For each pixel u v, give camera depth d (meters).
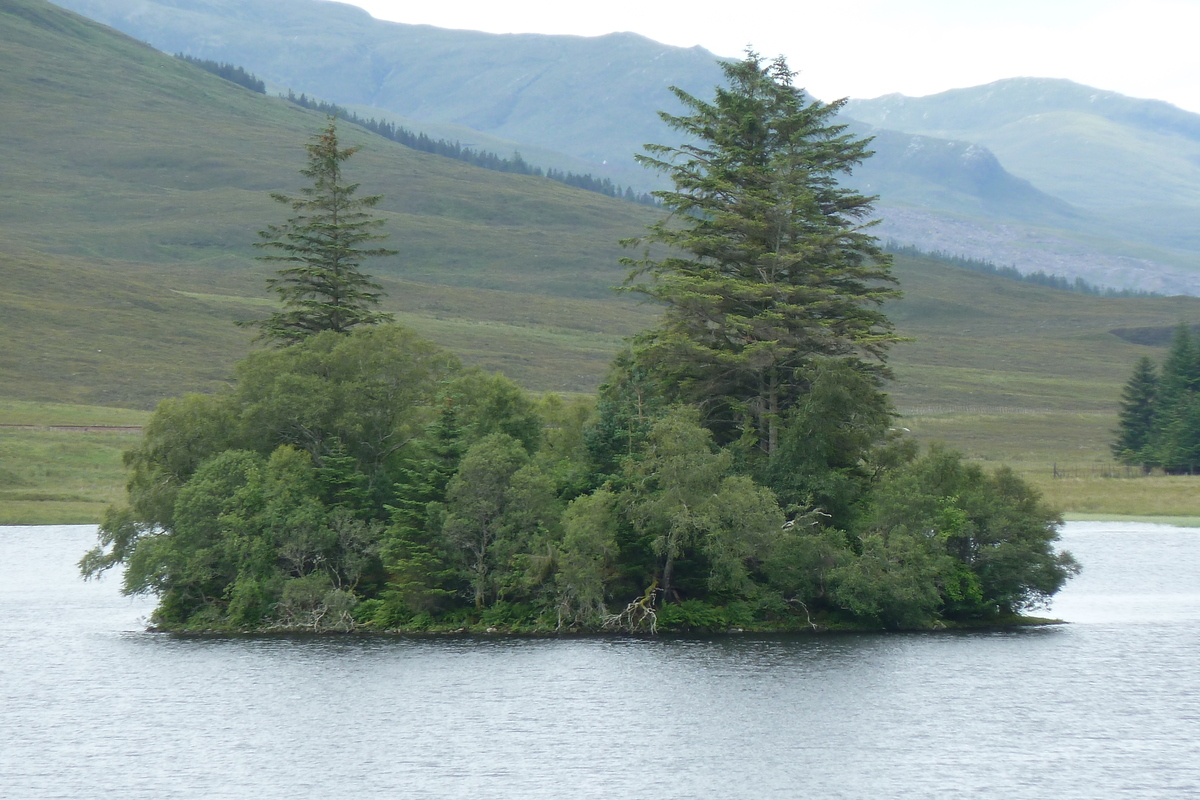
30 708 45.44
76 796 35.72
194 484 61.31
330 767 38.34
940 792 35.62
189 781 37.09
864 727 42.41
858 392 62.25
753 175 66.75
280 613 60.19
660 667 51.22
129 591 61.25
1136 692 46.88
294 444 65.31
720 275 66.06
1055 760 38.62
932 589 58.22
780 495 61.88
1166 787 35.97
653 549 59.56
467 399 66.06
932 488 61.59
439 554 60.03
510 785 36.50
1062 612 66.00
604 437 63.53
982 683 48.41
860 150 68.88
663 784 36.56
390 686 48.38
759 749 40.00
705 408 67.12
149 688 48.28
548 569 58.91
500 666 51.59
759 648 55.09
